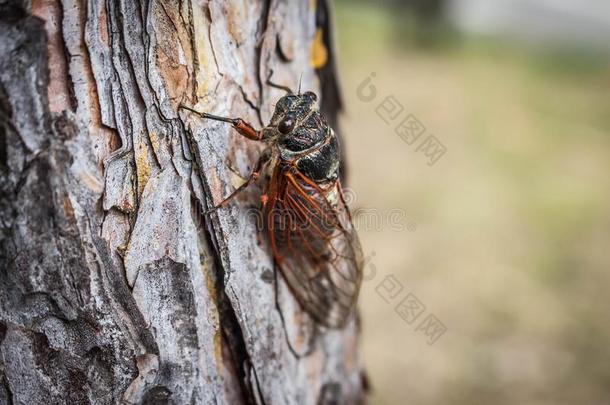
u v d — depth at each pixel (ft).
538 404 1.08
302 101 0.71
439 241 1.45
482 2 2.95
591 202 1.61
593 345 1.19
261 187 0.70
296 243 0.72
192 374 0.66
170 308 0.65
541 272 1.37
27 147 0.60
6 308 0.62
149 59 0.62
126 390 0.64
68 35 0.60
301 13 0.72
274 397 0.71
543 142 1.89
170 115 0.64
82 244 0.61
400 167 1.66
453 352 1.18
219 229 0.66
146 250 0.63
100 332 0.63
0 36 0.59
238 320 0.68
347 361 0.78
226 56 0.67
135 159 0.63
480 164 1.74
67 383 0.63
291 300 0.72
